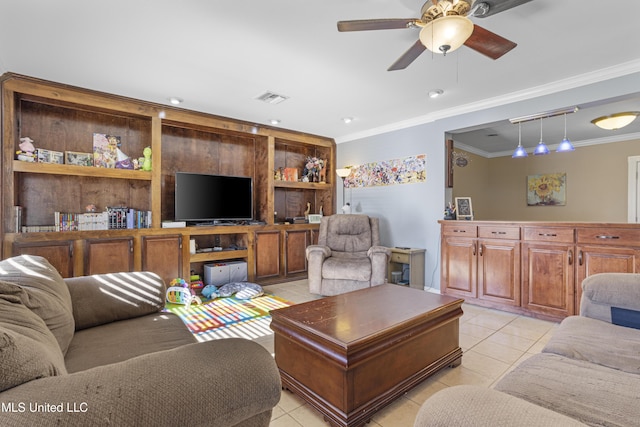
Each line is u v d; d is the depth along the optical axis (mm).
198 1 1905
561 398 1043
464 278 3734
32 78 2961
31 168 2990
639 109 4125
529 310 3242
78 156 3365
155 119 3730
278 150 5305
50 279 1501
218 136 4633
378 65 2756
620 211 5543
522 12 2035
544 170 6406
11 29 2186
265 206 4770
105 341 1493
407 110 4008
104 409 628
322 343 1603
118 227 3498
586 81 2977
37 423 573
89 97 3291
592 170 5840
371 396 1639
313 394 1695
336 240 4445
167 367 752
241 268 4363
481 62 2699
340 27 1747
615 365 1248
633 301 1607
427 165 4289
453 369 2172
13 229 2900
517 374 1221
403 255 4156
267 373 838
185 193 4059
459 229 3785
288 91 3357
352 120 4461
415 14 2074
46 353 777
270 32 2248
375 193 4965
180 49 2475
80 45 2406
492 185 7109
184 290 3502
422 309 2006
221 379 768
